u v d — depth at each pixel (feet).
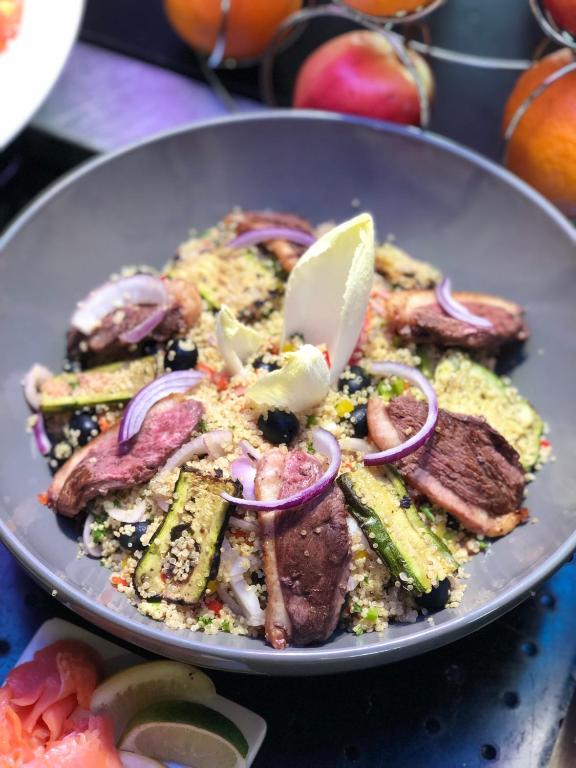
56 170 1.57
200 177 1.33
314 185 1.34
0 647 1.09
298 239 1.24
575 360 1.14
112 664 1.07
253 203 1.35
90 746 0.95
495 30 1.57
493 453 1.06
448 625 0.90
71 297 1.25
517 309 1.19
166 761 1.01
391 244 1.32
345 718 1.04
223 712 1.03
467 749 1.02
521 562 1.00
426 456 1.04
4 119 1.29
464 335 1.15
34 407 1.15
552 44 1.52
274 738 1.03
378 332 1.19
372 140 1.29
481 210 1.26
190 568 0.97
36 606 1.11
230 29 1.43
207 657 0.89
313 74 1.37
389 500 1.01
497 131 1.49
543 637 1.08
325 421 1.07
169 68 1.59
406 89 1.34
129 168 1.28
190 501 0.99
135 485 1.04
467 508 1.04
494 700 1.04
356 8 1.24
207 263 1.24
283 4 1.41
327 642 0.96
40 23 1.35
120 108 1.52
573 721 1.02
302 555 0.95
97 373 1.16
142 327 1.15
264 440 1.05
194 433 1.05
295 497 0.95
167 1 1.47
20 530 1.01
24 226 1.20
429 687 1.05
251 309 1.20
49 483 1.11
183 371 1.11
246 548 0.99
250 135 1.31
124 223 1.30
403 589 0.99
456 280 1.28
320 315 1.10
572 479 1.06
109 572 1.03
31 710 1.00
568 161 1.23
